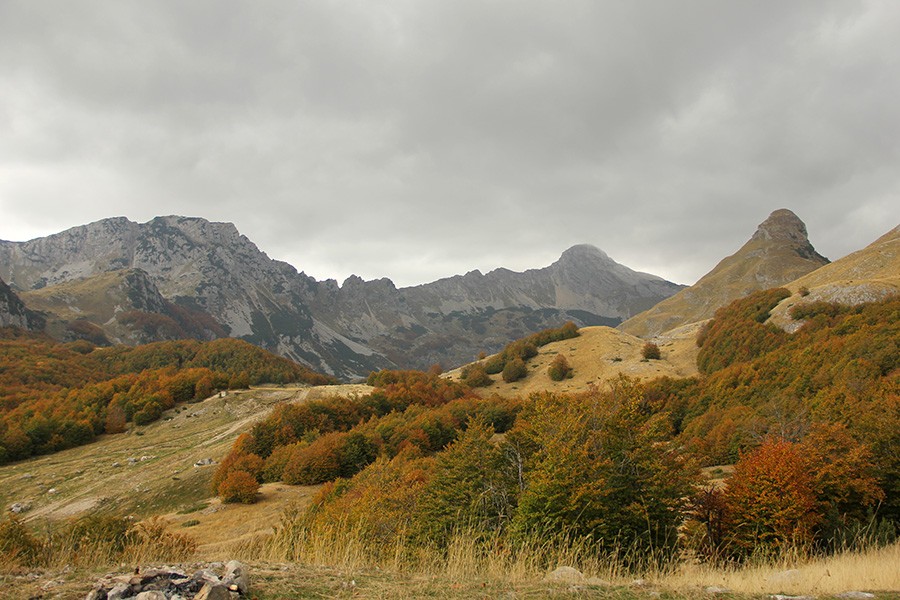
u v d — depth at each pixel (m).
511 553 9.59
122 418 111.88
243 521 51.62
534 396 31.69
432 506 27.91
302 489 67.44
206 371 139.00
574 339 172.88
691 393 111.12
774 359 101.31
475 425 31.81
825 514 26.95
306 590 6.46
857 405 54.78
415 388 128.38
